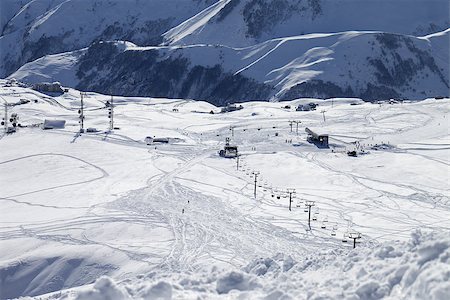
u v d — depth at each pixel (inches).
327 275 629.9
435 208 2847.0
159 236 2346.2
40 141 4458.7
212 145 4544.8
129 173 3666.3
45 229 2452.0
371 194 3129.9
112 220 2581.2
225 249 2155.5
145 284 566.3
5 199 3075.8
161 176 3572.8
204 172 3659.0
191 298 519.5
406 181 3440.0
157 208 2829.7
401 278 515.2
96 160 3986.2
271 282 590.9
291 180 3476.9
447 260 478.0
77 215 2704.2
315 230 2436.0
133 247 2171.5
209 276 639.1
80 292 506.0
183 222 2566.4
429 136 4694.9
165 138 4613.7
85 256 2064.5
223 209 2817.4
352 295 498.6
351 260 656.4
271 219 2628.0
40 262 2036.2
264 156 4079.7
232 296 544.4
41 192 3216.0
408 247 619.2
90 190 3255.4
